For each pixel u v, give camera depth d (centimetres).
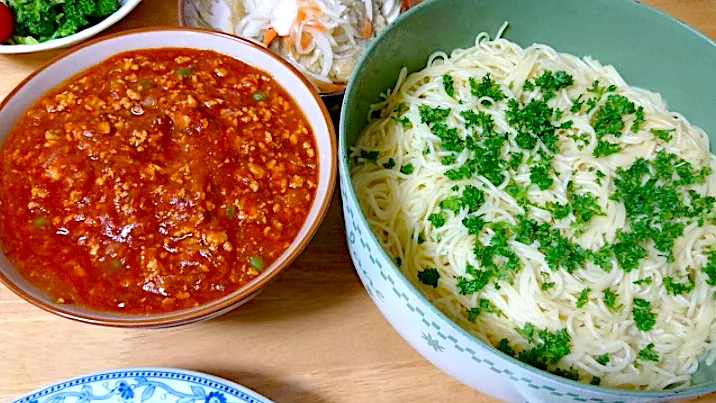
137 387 40
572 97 50
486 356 35
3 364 42
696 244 45
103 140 44
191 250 41
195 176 43
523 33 52
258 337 44
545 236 44
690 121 50
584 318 42
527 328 41
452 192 45
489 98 48
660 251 44
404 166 46
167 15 57
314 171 46
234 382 41
